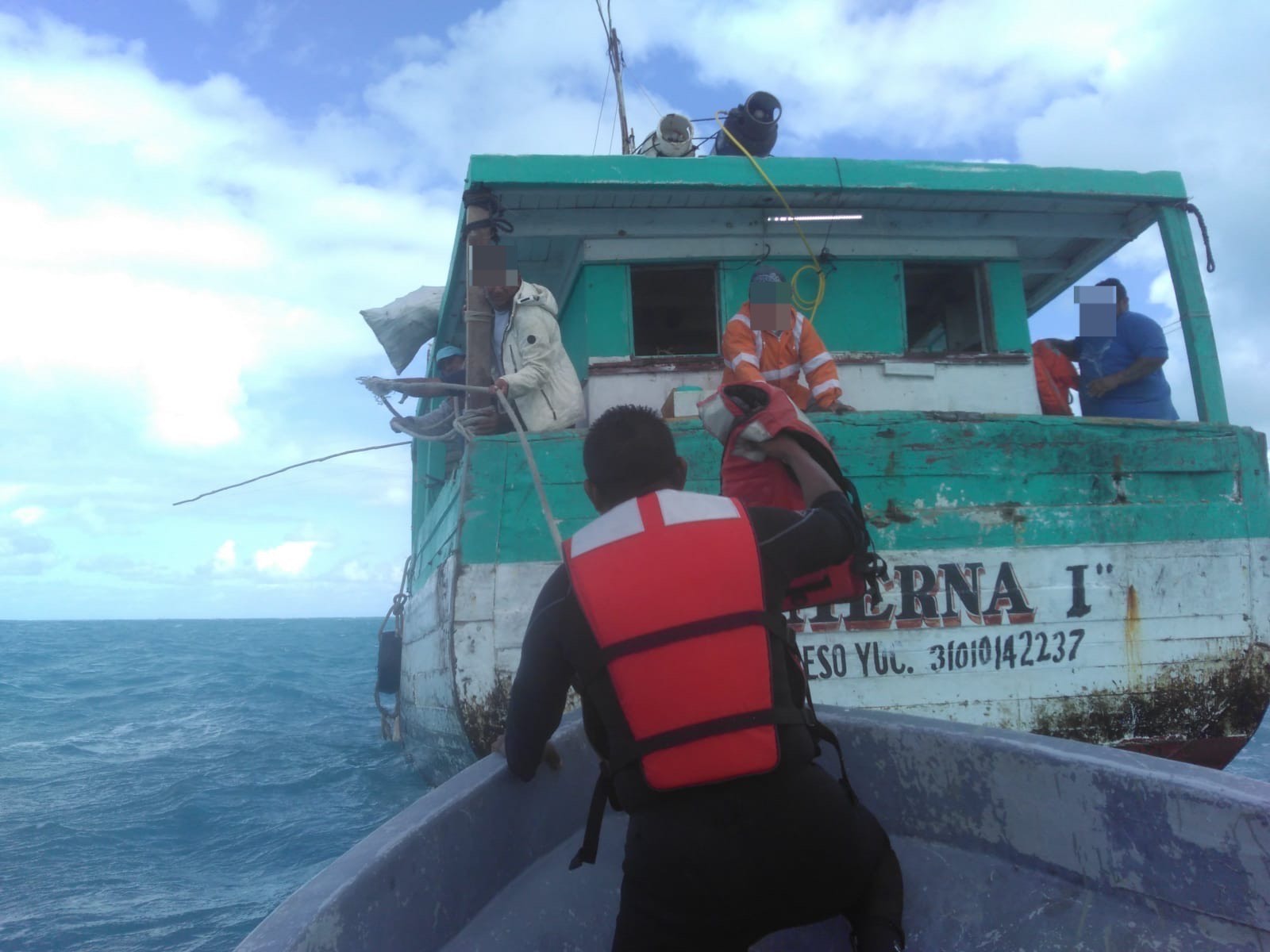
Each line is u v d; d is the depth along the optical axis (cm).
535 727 191
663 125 695
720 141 695
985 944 209
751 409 223
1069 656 478
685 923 167
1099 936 197
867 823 187
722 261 630
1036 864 219
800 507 224
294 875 532
